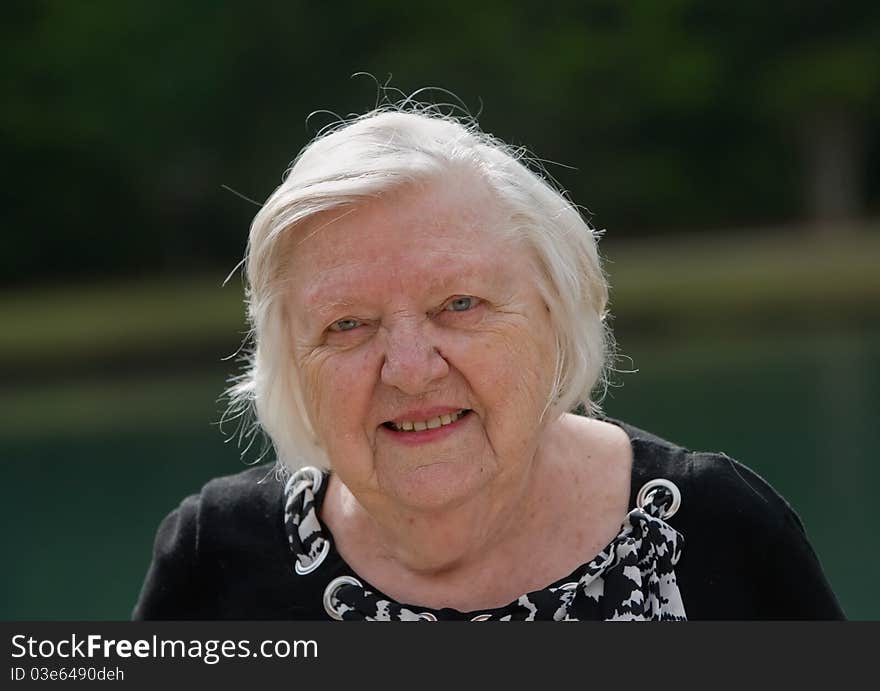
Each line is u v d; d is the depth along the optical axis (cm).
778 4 7994
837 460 2255
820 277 4884
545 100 7719
